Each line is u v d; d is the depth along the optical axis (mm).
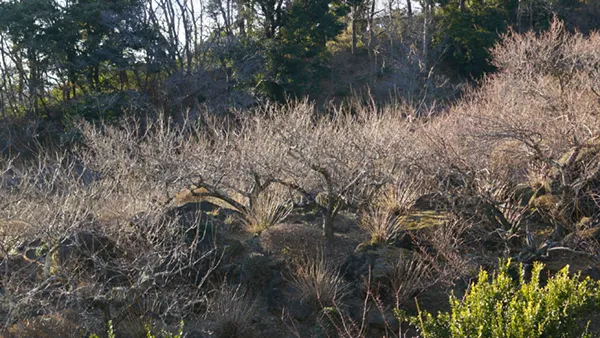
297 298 6262
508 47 16375
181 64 29828
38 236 6020
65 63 29781
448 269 6242
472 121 7395
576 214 6984
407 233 7062
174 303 5812
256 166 8016
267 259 6793
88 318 5863
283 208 8359
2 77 32094
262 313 6344
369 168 7582
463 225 7004
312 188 8062
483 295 4609
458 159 6922
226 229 7910
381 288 6188
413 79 30312
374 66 36094
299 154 7465
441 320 4742
